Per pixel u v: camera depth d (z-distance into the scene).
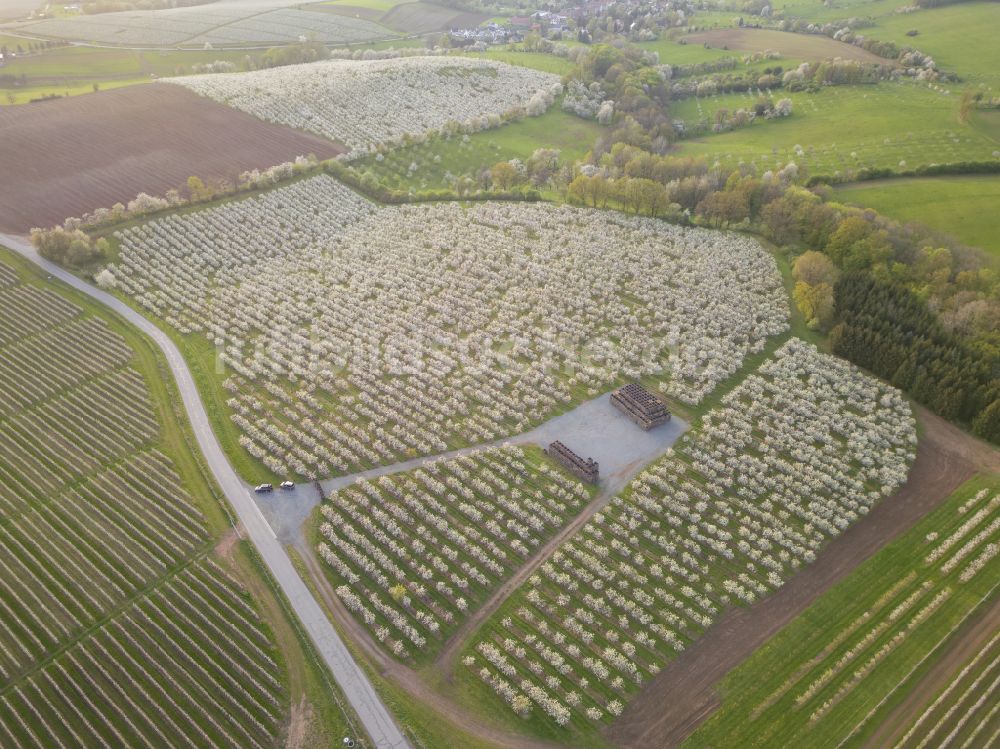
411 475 105.94
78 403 118.94
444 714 75.62
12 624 84.62
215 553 93.25
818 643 82.75
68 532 96.25
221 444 111.19
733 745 72.88
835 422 114.25
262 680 78.44
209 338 135.50
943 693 77.12
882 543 95.25
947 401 113.31
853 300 134.25
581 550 94.44
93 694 77.50
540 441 111.75
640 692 78.06
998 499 100.00
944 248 141.50
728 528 98.19
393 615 85.12
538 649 82.25
